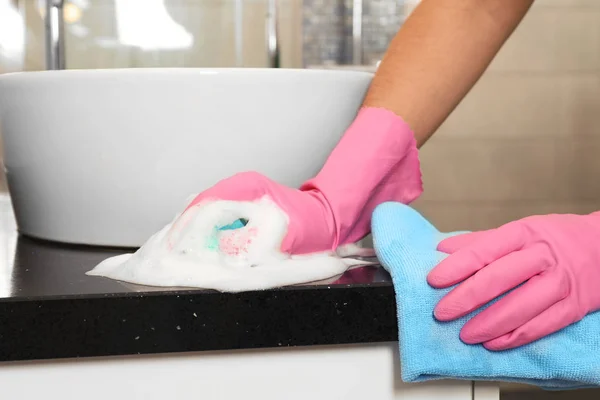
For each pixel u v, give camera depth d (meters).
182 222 0.47
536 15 1.85
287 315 0.42
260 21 1.42
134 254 0.49
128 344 0.41
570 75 1.88
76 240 0.61
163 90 0.54
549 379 0.44
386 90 0.57
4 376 0.42
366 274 0.48
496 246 0.44
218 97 0.54
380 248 0.47
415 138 0.57
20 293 0.42
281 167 0.58
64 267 0.51
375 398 0.46
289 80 0.56
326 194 0.52
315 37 1.51
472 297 0.42
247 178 0.49
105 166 0.57
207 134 0.55
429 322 0.43
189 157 0.56
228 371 0.44
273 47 1.40
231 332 0.42
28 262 0.54
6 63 1.21
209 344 0.42
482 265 0.44
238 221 0.50
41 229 0.63
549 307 0.43
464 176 1.89
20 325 0.40
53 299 0.40
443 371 0.43
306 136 0.58
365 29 1.55
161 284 0.43
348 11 1.51
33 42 1.22
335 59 1.52
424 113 0.57
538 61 1.87
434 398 0.46
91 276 0.48
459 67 0.58
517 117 1.88
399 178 0.58
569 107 1.89
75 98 0.56
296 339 0.42
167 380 0.43
